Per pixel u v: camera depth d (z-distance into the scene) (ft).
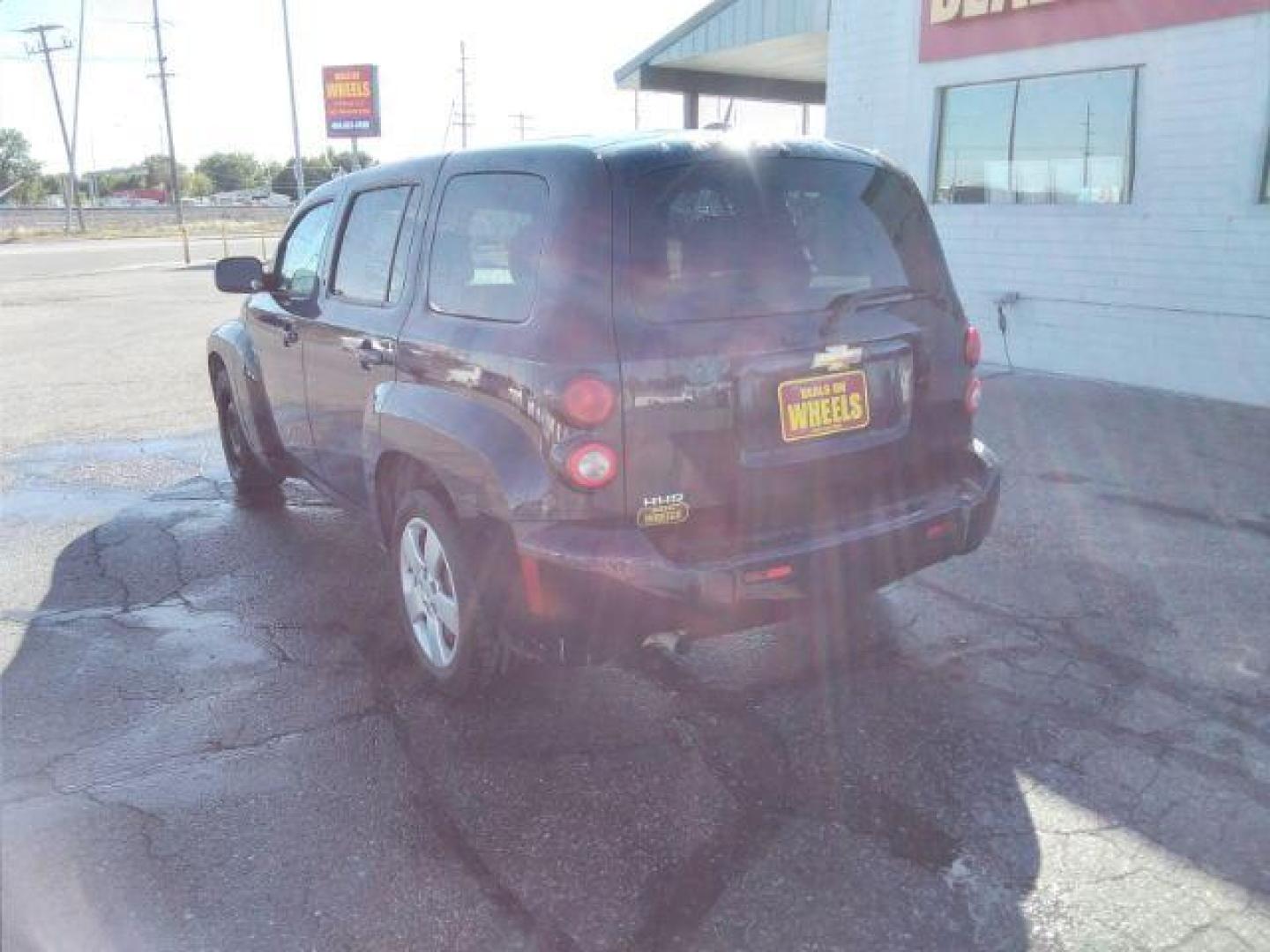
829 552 11.26
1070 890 9.39
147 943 8.88
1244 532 18.63
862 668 13.66
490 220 12.10
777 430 11.29
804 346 11.36
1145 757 11.49
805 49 45.98
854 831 10.28
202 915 9.22
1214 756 11.50
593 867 9.82
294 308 16.80
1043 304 34.76
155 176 414.41
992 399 30.30
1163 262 31.30
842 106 40.73
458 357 11.86
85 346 45.57
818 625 14.52
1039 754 11.60
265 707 12.91
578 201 11.00
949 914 9.13
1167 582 16.38
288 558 18.20
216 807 10.80
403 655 14.30
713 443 10.96
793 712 12.59
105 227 220.64
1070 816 10.46
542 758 11.67
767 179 11.88
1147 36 30.66
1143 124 31.22
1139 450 24.39
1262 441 25.12
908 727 12.19
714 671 13.64
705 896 9.41
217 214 259.60
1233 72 28.91
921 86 37.63
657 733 12.15
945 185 37.78
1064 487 21.38
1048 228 34.14
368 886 9.59
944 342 12.87
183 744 12.05
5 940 8.92
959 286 37.42
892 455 12.34
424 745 11.98
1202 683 13.15
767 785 11.09
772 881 9.59
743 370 11.00
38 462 25.32
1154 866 9.71
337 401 15.29
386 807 10.78
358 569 17.62
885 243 12.58
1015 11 34.04
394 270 13.92
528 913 9.21
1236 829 10.21
